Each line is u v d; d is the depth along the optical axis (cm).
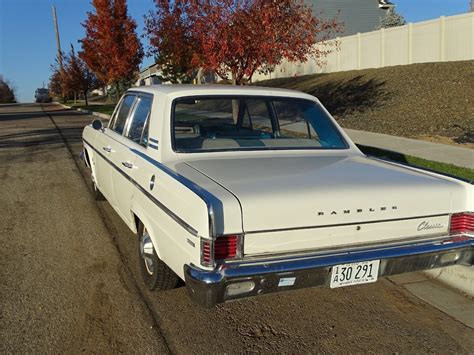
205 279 252
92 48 2636
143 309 352
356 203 284
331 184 292
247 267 258
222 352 301
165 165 334
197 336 319
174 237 289
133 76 2686
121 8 2391
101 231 528
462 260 312
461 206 315
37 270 420
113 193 466
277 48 1030
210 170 316
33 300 363
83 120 2191
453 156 853
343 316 349
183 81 2014
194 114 380
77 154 1101
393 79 1827
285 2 1013
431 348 308
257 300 371
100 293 376
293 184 288
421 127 1176
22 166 941
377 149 931
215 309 355
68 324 329
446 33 1898
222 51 1030
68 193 705
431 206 305
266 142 391
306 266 267
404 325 337
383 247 293
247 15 1019
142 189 348
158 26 1229
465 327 335
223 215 254
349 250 285
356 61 2411
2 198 676
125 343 308
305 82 2489
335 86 2073
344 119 1444
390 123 1274
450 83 1523
